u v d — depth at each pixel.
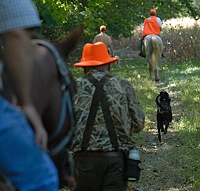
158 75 25.86
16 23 3.27
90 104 6.51
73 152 6.59
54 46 4.16
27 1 3.33
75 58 36.56
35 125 3.33
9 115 3.24
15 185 3.28
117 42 46.59
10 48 3.27
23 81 3.29
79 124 6.50
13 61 3.27
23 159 3.25
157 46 25.61
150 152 12.89
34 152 3.29
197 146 13.19
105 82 6.57
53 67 3.87
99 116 6.48
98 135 6.46
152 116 17.19
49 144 3.98
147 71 30.50
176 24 46.16
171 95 21.28
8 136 3.21
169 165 11.54
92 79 6.60
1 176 3.26
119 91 6.54
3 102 3.26
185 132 14.54
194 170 11.09
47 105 3.83
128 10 31.42
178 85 23.61
